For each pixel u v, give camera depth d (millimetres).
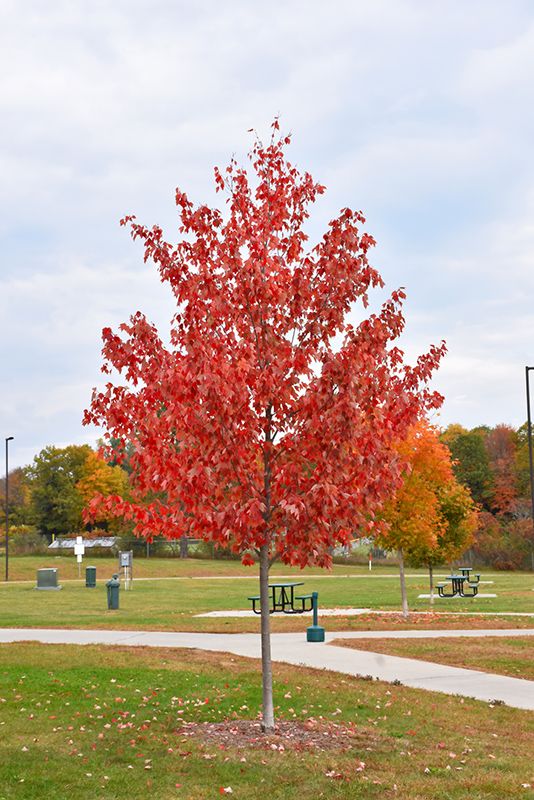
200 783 7836
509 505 88312
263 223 10156
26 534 74375
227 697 11562
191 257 10094
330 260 9719
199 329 9617
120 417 9648
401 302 9844
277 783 7820
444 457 24359
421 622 22578
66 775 8008
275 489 9180
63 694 11672
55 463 81062
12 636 18766
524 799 7367
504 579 52031
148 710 10789
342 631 20094
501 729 10109
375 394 9391
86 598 34844
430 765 8438
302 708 10953
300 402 9117
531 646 17016
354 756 8750
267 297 9578
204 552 71688
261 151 10445
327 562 9086
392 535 24109
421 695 11953
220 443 8773
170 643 17328
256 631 19844
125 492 77312
